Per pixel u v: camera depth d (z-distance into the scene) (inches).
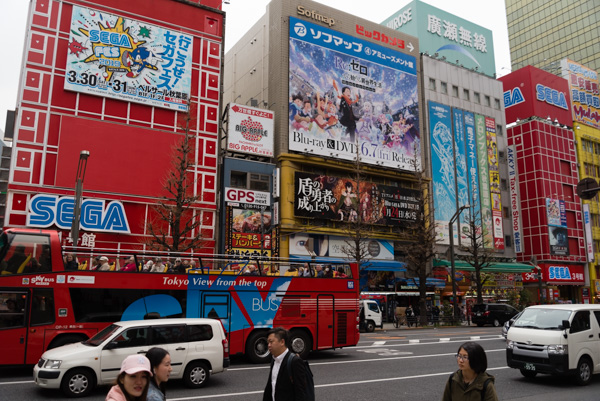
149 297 529.3
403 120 1660.9
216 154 1245.7
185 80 1222.9
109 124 1114.1
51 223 1013.8
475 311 1401.3
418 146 1681.8
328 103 1499.8
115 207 1080.2
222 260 591.5
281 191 1371.8
